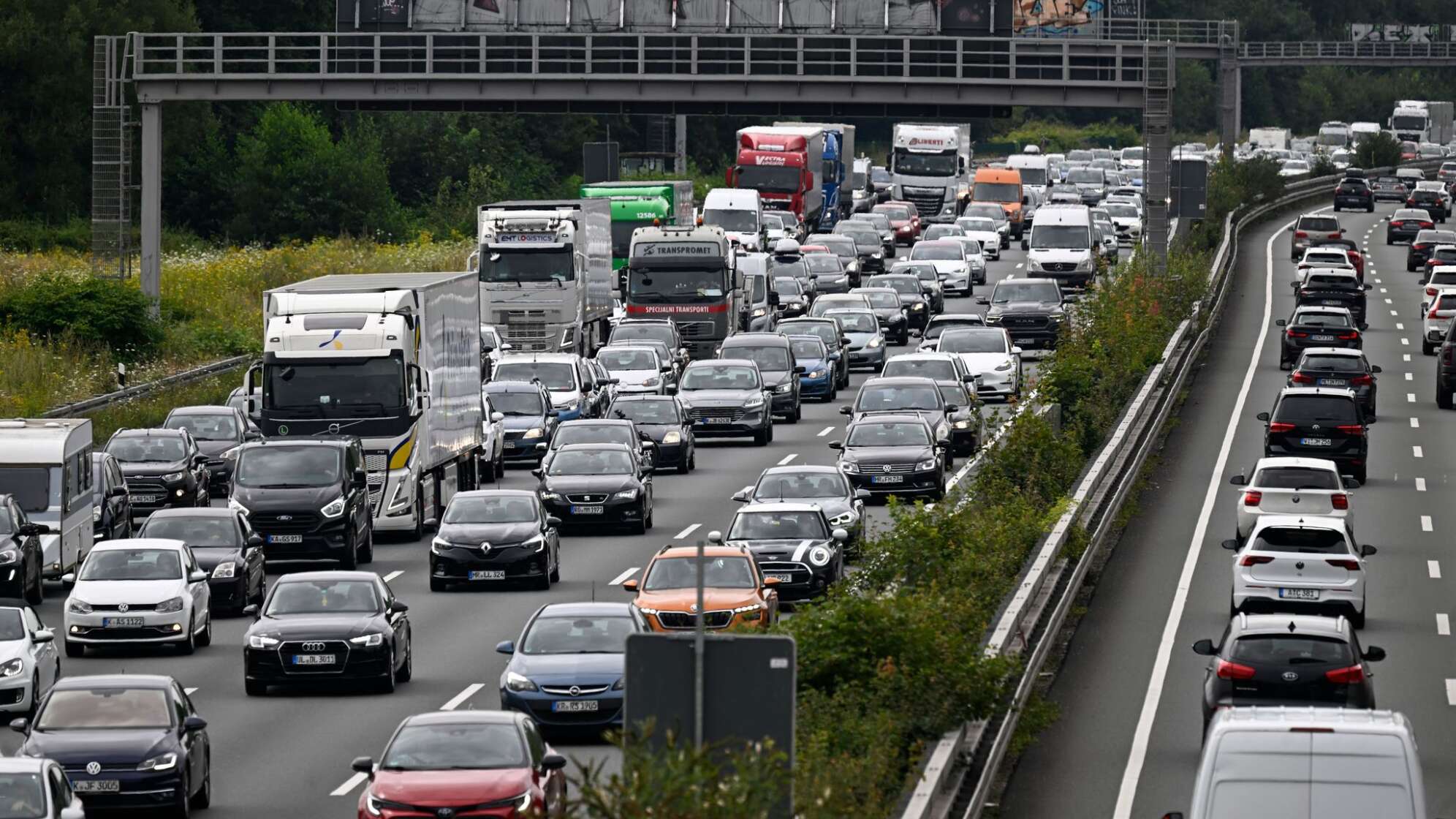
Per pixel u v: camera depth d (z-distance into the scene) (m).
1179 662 85.56
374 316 121.31
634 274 192.88
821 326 192.75
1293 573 88.75
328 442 115.50
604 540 120.56
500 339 181.12
